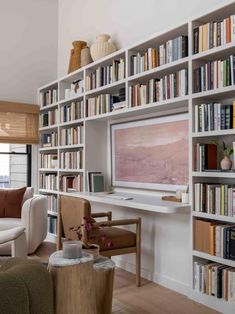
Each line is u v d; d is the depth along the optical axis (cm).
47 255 433
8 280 142
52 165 521
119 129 416
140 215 372
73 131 463
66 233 340
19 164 571
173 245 331
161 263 344
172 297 305
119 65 380
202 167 285
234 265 256
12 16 551
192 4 330
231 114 264
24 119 547
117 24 435
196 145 292
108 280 243
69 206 326
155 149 361
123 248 323
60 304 179
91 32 490
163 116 351
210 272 277
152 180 365
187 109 326
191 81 293
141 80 362
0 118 527
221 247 267
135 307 283
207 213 279
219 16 287
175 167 336
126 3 420
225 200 266
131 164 396
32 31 566
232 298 260
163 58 327
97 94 430
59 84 507
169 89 318
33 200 440
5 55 544
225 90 264
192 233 292
